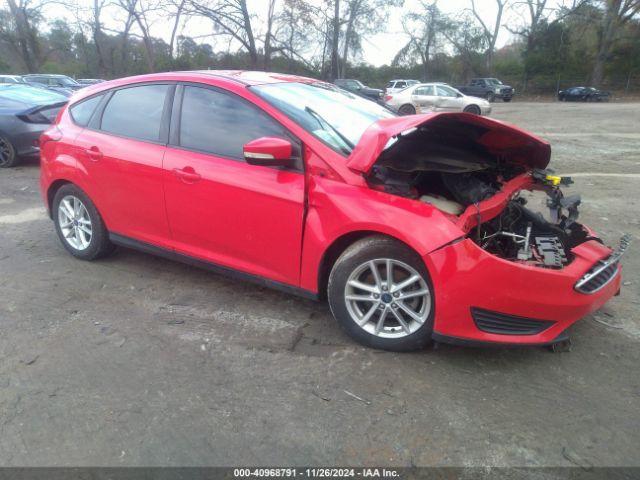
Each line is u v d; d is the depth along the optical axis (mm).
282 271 3316
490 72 47375
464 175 3207
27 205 6422
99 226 4254
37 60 47344
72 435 2416
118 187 3961
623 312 3615
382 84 51688
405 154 3184
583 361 3010
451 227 2736
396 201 2861
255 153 2994
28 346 3152
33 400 2658
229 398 2676
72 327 3377
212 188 3424
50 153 4410
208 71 3906
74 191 4297
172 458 2283
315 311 3602
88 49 49219
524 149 3615
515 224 3400
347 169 3002
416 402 2635
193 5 33719
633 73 41750
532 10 45125
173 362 2990
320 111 3531
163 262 4492
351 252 2980
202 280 4113
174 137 3689
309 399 2664
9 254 4684
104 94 4188
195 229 3633
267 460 2275
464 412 2562
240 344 3182
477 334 2764
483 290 2678
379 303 2998
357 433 2428
